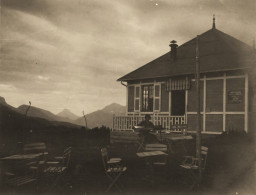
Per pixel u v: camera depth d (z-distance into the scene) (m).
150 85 18.95
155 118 17.95
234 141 10.60
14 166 7.28
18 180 6.48
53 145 10.74
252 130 14.15
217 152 9.39
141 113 19.22
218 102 15.45
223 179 7.46
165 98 17.95
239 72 14.70
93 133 12.42
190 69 16.53
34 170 7.29
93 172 8.38
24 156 6.96
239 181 7.38
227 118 15.02
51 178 7.29
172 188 7.05
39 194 6.44
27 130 11.17
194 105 16.38
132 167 8.86
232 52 16.20
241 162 8.22
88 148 11.02
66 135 11.47
